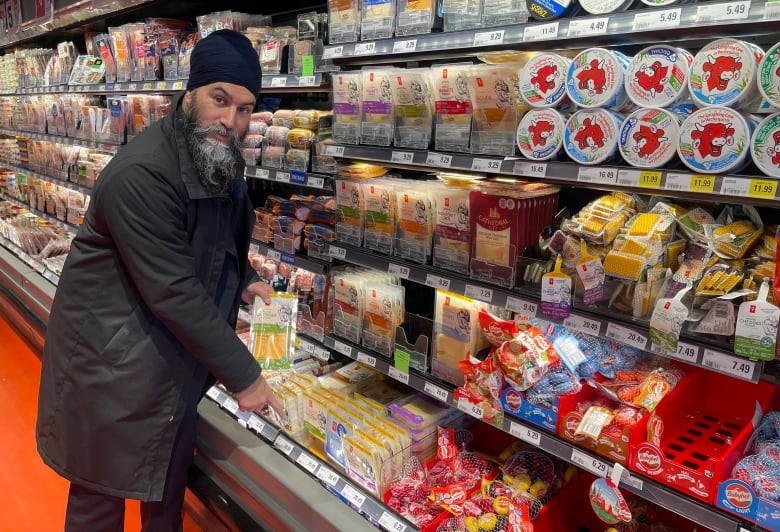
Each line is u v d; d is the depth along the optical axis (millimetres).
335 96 2180
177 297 1670
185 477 2184
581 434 1570
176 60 3189
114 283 1755
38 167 5090
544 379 1688
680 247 1504
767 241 1379
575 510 1984
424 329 2113
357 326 2316
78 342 1783
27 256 4777
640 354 1785
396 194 2086
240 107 1754
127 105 3650
